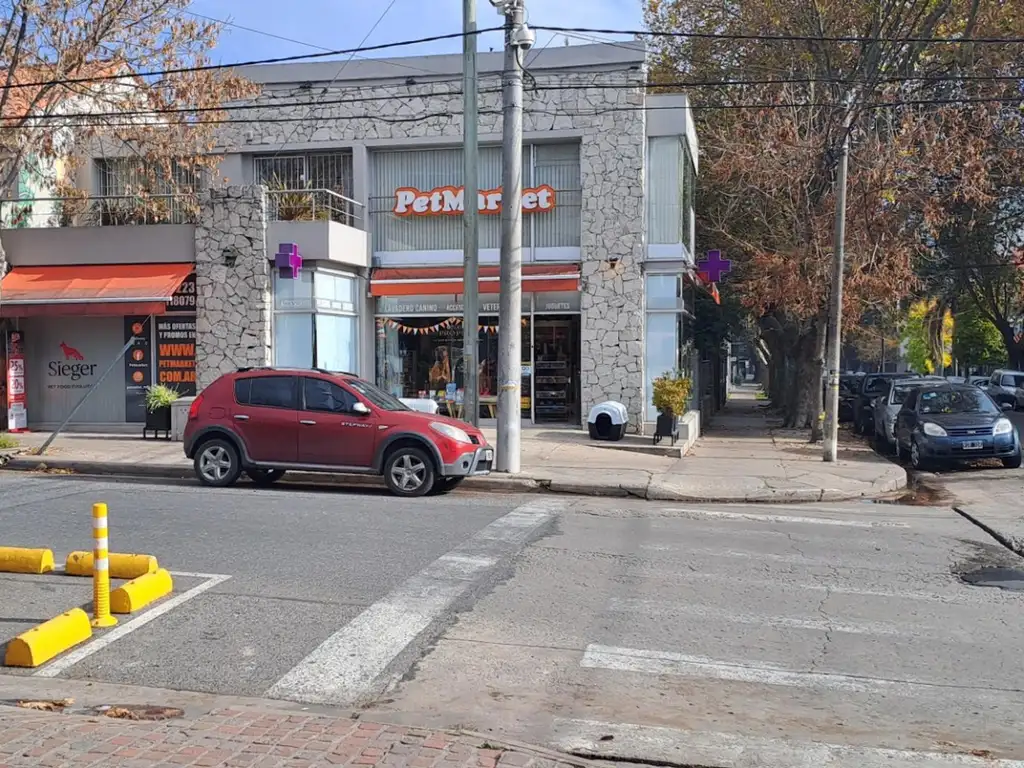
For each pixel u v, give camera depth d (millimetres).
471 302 15133
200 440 12961
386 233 20297
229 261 18344
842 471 15516
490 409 19906
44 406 19906
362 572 7938
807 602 7293
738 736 4852
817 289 19312
